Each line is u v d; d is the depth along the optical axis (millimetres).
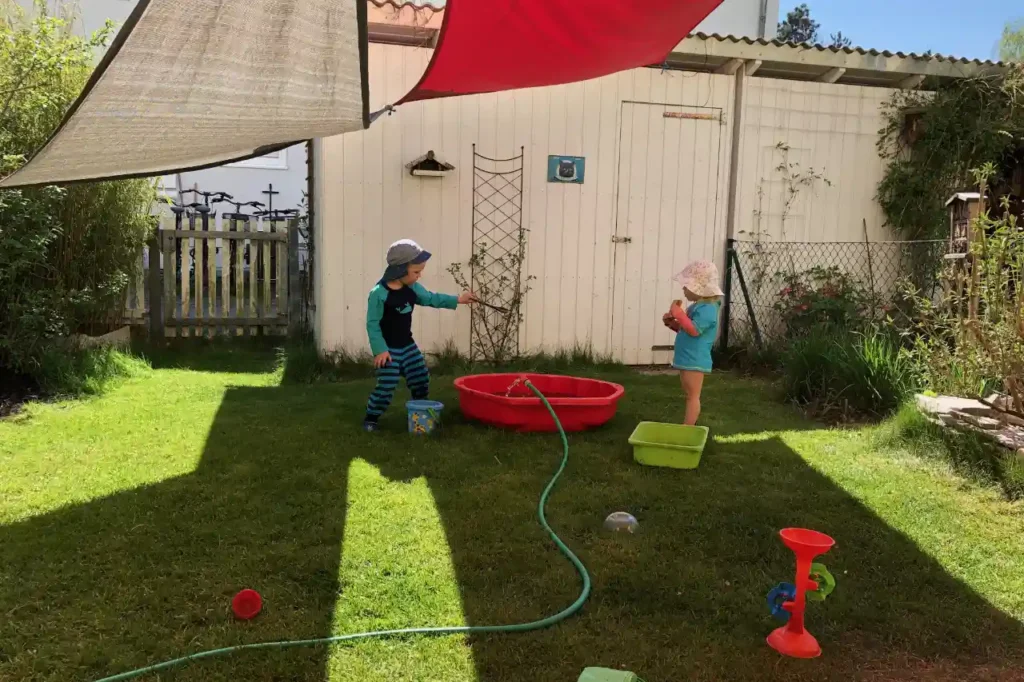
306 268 7945
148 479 3428
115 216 6012
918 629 2246
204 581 2449
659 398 5422
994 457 3549
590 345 7000
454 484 3422
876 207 7516
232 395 5250
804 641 2117
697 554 2727
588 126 6758
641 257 7027
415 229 6480
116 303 6555
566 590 2432
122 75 2752
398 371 4293
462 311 6680
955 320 4371
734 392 5660
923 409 4102
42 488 3291
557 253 6836
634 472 3643
